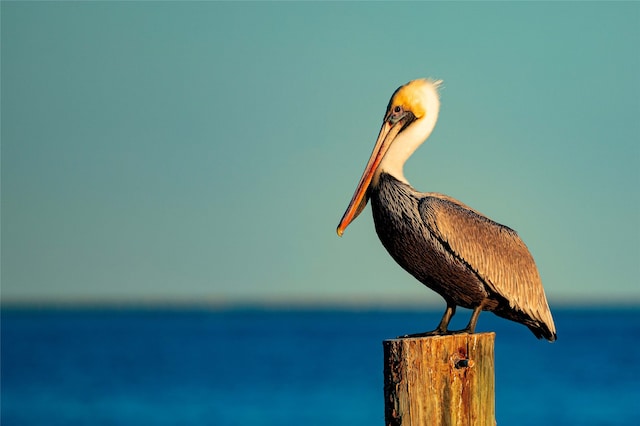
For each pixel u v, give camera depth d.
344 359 50.00
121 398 35.00
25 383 39.78
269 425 28.09
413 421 5.78
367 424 28.03
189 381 40.06
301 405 32.59
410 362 5.80
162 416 30.42
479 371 5.87
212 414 30.81
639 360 43.75
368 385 38.03
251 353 54.91
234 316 153.75
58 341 68.56
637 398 31.67
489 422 5.91
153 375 42.62
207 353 55.28
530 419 28.02
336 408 31.77
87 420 29.86
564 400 31.50
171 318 138.88
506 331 64.56
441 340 5.83
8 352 56.16
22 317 142.75
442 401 5.80
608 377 37.28
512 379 37.22
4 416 30.98
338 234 7.91
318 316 147.62
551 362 43.12
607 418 27.86
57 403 33.84
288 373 42.84
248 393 35.97
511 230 8.00
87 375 42.75
